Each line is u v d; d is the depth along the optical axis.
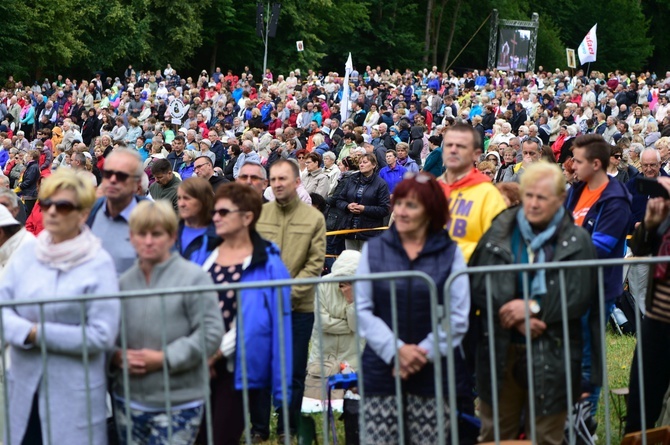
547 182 5.34
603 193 6.61
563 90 47.69
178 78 49.00
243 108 39.72
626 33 79.44
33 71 54.84
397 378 5.16
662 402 6.50
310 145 26.64
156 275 5.38
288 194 7.30
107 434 5.62
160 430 5.39
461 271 5.12
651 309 6.25
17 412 5.36
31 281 5.29
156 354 5.28
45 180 5.30
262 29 44.59
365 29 71.31
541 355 5.32
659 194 6.05
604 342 5.35
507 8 76.62
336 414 7.52
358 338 5.25
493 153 15.87
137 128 32.16
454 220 6.12
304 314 7.15
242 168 7.91
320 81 47.09
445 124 25.05
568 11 79.75
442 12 74.62
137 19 58.16
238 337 5.76
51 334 5.15
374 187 13.62
